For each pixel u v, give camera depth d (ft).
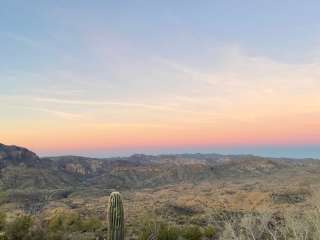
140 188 538.06
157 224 61.62
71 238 60.95
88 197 336.29
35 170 594.65
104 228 71.31
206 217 87.61
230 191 268.41
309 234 25.54
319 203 26.32
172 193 348.79
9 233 57.47
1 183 446.60
